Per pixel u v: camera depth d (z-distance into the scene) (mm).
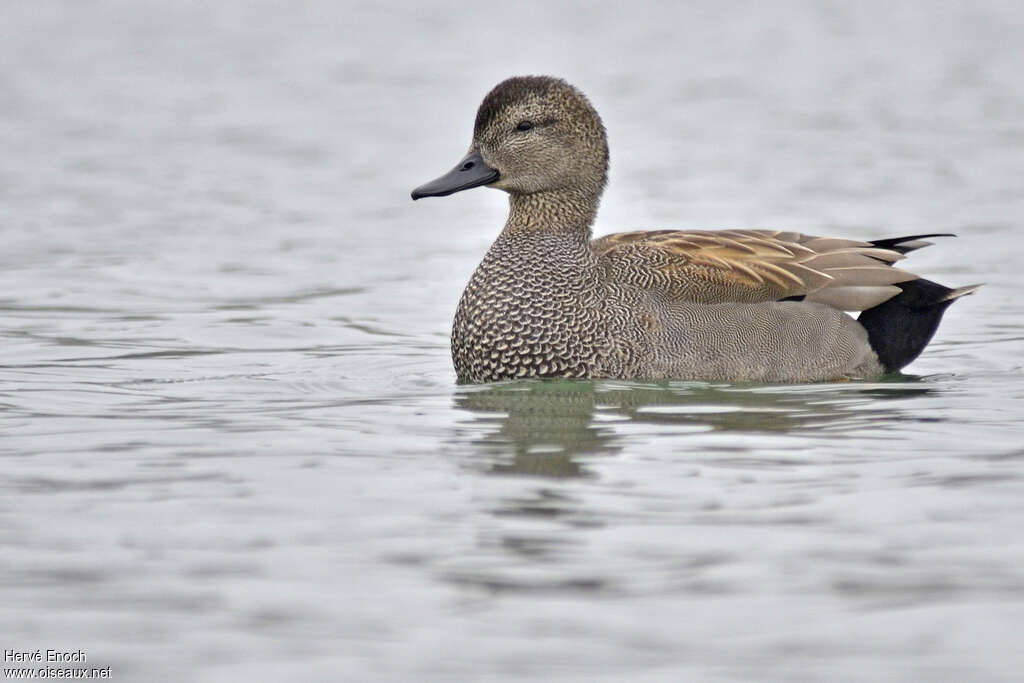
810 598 8242
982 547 8938
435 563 8773
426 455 11125
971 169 25266
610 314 14047
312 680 7359
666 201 23109
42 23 40688
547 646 7707
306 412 12688
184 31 40156
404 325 16891
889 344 14688
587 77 34125
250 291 18391
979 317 17016
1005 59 36125
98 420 12312
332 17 42156
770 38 39281
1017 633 7789
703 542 9086
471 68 35406
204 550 9000
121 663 7531
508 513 9656
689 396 13359
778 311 14258
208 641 7766
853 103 31641
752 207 22625
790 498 9938
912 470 10570
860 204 22828
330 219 22734
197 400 13195
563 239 14508
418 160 27094
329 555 8914
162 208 23188
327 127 29766
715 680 7344
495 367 14203
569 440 11594
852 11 42938
